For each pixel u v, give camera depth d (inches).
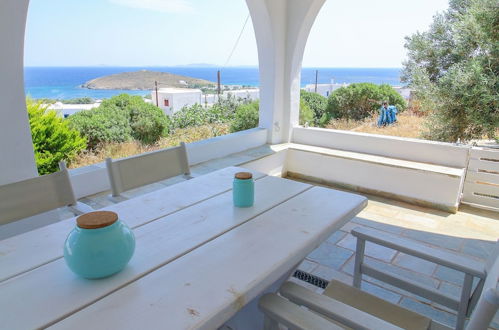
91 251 34.4
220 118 263.9
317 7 145.9
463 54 203.8
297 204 58.1
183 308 31.7
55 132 161.8
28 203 57.0
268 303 37.8
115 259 35.5
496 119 189.2
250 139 158.1
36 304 32.3
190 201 58.9
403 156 140.2
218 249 42.5
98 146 213.6
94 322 29.9
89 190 102.4
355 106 315.3
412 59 228.5
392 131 277.9
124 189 68.6
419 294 51.7
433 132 218.4
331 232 50.6
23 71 76.7
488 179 122.3
